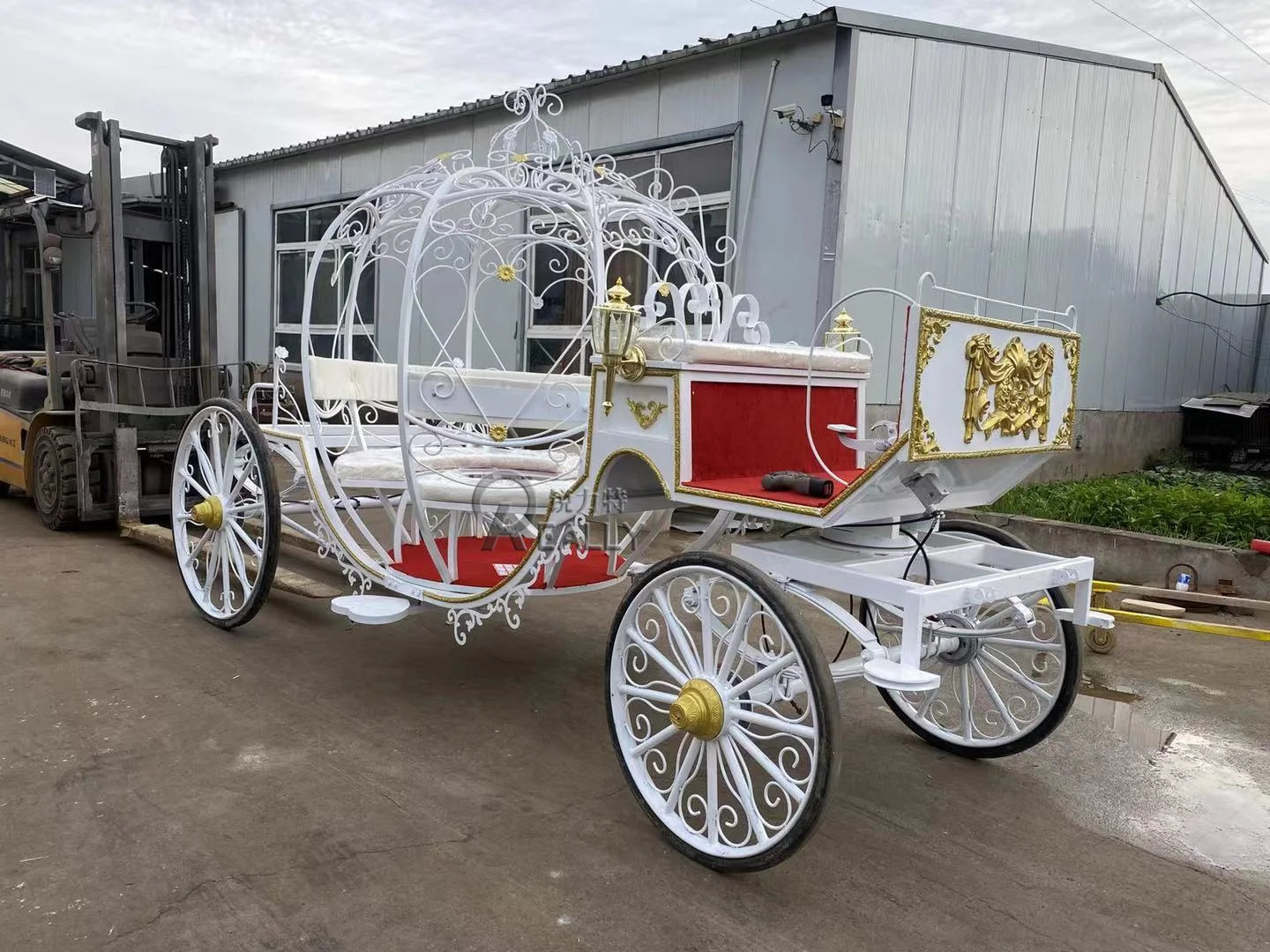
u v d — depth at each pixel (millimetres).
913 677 2201
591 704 3637
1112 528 5953
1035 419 2684
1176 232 9891
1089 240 8539
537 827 2688
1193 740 3467
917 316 2209
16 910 2191
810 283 6559
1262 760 3311
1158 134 9133
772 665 2389
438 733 3311
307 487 4531
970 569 2752
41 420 6375
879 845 2678
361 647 4203
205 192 6320
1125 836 2775
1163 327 10039
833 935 2246
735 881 2461
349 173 10000
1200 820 2885
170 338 6734
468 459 3904
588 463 2920
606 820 2750
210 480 4406
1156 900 2447
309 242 10594
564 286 8141
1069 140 8031
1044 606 3086
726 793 2986
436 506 3498
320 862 2447
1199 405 10492
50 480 6125
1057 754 3334
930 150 6836
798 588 2619
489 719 3449
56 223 6113
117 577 5152
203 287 6379
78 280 6980
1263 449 10211
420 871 2430
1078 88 7996
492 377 4336
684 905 2342
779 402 2959
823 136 6398
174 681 3658
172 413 6016
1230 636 4723
